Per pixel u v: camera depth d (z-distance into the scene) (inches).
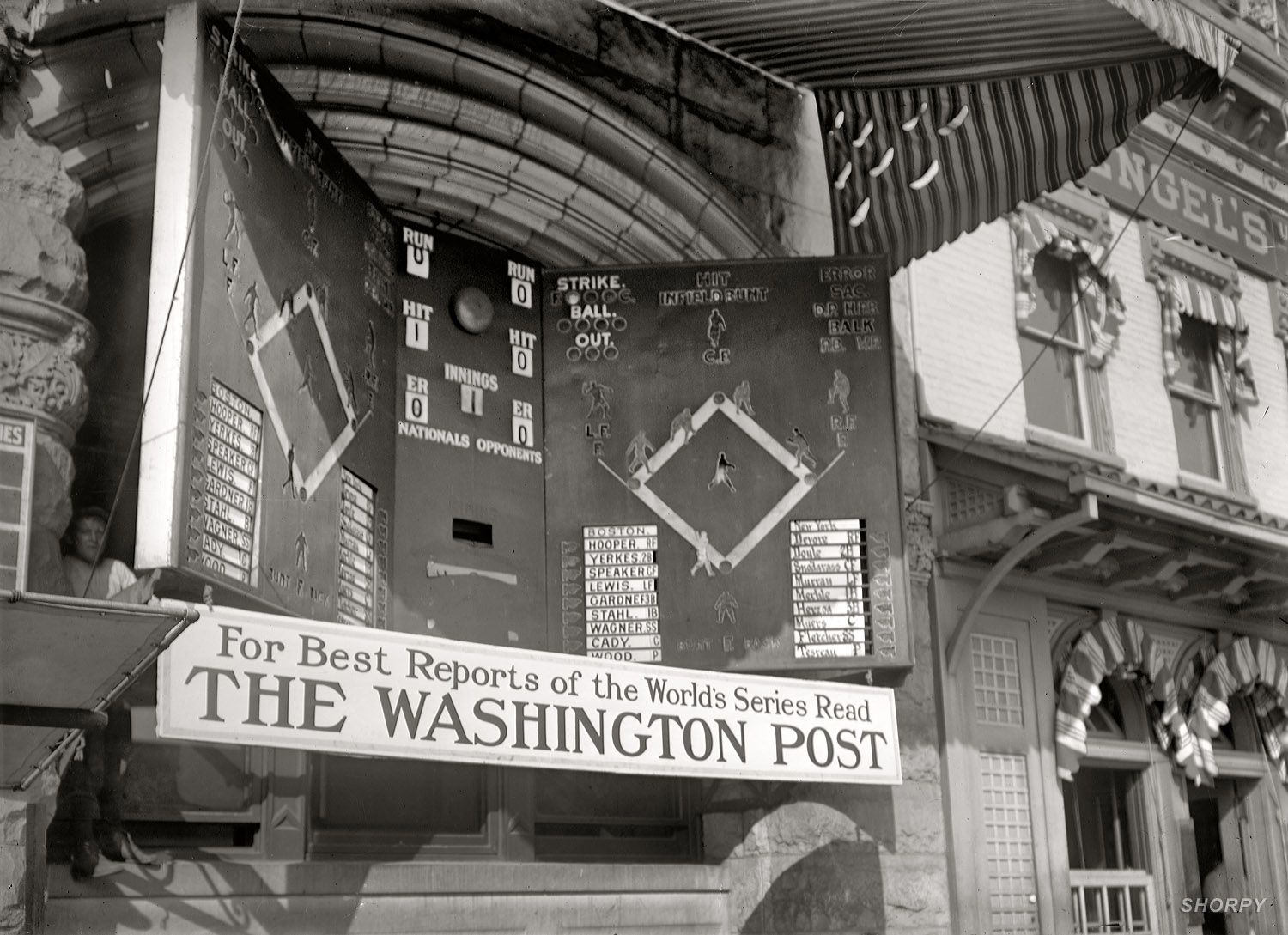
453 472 341.4
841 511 349.4
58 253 262.2
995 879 410.3
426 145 355.3
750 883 369.7
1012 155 406.0
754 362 361.1
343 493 306.8
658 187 386.6
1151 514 413.4
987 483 419.8
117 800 275.9
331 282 312.3
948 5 369.1
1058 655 459.2
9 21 268.8
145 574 246.5
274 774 302.4
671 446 354.9
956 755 407.8
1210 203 579.8
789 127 423.5
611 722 296.8
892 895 378.3
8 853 235.1
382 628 316.5
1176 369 535.5
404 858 324.2
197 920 276.7
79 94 288.0
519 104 362.9
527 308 364.5
